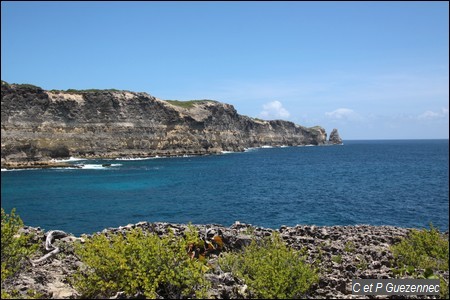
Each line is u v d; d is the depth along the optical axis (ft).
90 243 28.17
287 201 141.59
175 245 27.02
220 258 33.22
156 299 24.20
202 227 47.65
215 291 26.08
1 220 25.03
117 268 24.63
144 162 361.10
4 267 23.76
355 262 34.68
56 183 210.18
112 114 402.52
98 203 144.66
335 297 26.03
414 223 101.96
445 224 100.22
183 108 485.15
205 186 193.77
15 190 183.62
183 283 24.86
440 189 172.35
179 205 136.77
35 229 44.42
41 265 32.14
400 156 493.36
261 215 115.14
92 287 24.66
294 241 41.63
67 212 126.11
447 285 27.17
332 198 147.95
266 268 25.91
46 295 25.05
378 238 45.29
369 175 244.83
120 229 46.26
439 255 35.22
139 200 150.71
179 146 454.81
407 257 34.86
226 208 128.36
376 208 125.18
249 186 191.31
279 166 325.42
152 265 25.08
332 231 50.65
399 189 173.37
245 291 26.07
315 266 32.19
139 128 419.33
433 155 519.60
